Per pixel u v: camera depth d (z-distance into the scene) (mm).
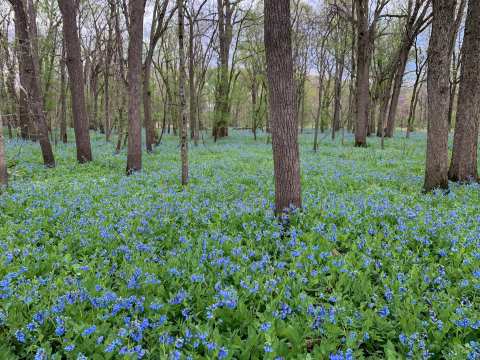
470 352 3240
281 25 6266
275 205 7160
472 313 3867
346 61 31203
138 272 4562
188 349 3449
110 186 10195
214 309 3830
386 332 3764
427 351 3227
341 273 4816
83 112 14688
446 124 9266
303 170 13188
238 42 28922
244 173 12695
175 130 37219
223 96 28219
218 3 27031
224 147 23484
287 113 6660
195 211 7391
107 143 24016
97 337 3379
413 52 32562
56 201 8039
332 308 3904
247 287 4242
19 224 6500
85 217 6945
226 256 5469
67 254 5191
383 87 36906
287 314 3967
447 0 8625
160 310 3928
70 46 14016
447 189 9477
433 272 4859
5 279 4133
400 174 12547
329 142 26578
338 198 8547
